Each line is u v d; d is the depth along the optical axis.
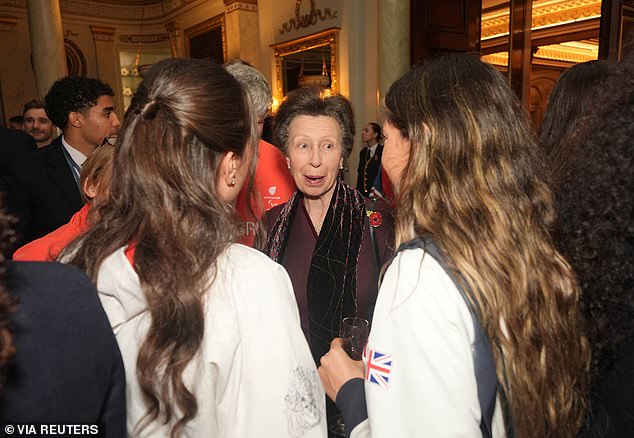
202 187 0.62
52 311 0.45
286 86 7.34
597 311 0.56
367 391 0.64
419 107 0.66
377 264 1.27
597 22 7.75
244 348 0.60
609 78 0.61
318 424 0.63
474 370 0.59
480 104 0.64
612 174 0.54
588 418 0.58
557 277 0.58
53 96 1.99
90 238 0.63
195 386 0.56
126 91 10.21
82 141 2.05
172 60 0.65
